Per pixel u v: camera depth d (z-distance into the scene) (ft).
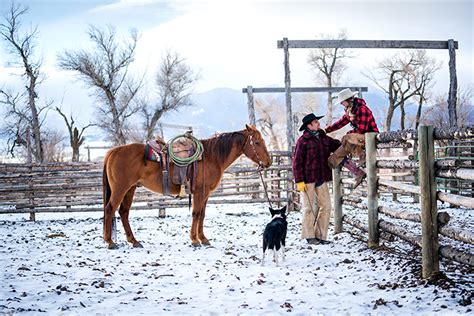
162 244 29.55
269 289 18.01
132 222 42.86
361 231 29.50
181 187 28.40
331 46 44.88
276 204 50.70
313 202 27.55
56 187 47.57
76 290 18.04
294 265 22.08
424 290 16.37
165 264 23.04
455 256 16.61
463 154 48.70
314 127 27.63
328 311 15.03
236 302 16.37
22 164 48.03
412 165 20.52
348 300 16.19
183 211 53.01
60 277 20.21
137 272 21.26
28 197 47.37
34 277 20.11
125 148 28.35
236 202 47.88
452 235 16.74
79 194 48.47
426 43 47.52
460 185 48.47
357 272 20.06
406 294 16.22
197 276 20.34
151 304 16.29
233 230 35.53
